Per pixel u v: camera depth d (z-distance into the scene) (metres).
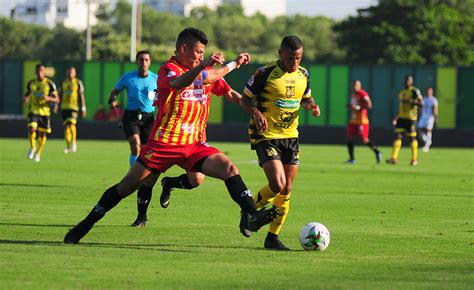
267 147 25.95
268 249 25.94
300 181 50.84
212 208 36.00
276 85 25.94
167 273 21.88
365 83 108.56
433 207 38.22
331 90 108.88
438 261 24.33
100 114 109.56
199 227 30.33
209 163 24.89
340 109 108.81
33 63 110.25
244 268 22.75
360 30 173.00
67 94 74.94
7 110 110.81
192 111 25.08
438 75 107.56
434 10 174.62
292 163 26.23
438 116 107.56
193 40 24.83
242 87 108.06
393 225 32.03
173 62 25.02
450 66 107.38
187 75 23.86
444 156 83.00
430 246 27.06
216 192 42.50
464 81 107.19
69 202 37.16
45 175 50.56
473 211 36.97
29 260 23.12
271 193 26.22
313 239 25.59
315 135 106.56
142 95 41.69
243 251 25.45
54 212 33.72
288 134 26.22
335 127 106.56
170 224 30.98
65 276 21.25
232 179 24.59
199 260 23.77
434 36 171.38
